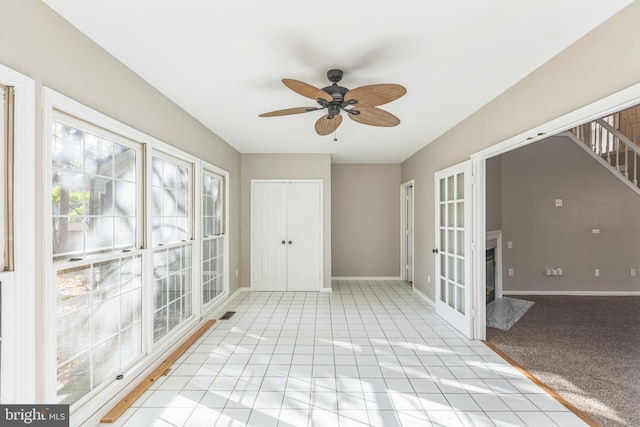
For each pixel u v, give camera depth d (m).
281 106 3.04
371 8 1.61
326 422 1.96
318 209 5.25
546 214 5.29
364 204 6.23
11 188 1.43
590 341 3.25
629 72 1.62
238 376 2.51
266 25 1.75
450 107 3.07
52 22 1.61
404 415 2.03
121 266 2.27
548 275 5.29
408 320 3.85
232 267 4.82
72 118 1.81
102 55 1.98
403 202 6.18
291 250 5.26
